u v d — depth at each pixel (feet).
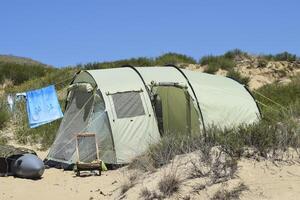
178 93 43.29
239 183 25.49
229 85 44.93
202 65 87.81
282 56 90.27
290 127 31.37
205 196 25.16
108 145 39.09
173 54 93.81
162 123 43.19
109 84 40.83
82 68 89.92
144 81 41.70
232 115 41.86
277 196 24.00
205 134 33.40
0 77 95.96
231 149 28.84
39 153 47.37
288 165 27.32
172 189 26.27
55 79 84.99
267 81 80.59
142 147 39.17
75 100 42.83
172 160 30.63
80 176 36.42
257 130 30.14
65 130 42.50
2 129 58.03
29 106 53.88
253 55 90.89
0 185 33.73
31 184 34.14
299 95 61.16
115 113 39.52
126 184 29.86
